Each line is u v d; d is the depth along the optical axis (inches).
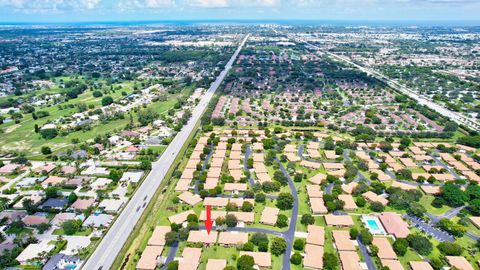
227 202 6712.6
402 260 5246.1
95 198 6899.6
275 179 7549.2
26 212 6505.9
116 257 5339.6
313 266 5064.0
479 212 6323.8
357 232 5674.2
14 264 5147.6
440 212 6515.8
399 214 6417.3
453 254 5319.9
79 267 5098.4
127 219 6314.0
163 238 5620.1
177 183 7504.9
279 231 5920.3
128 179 7696.9
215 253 5393.7
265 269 5073.8
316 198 6801.2
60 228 6013.8
